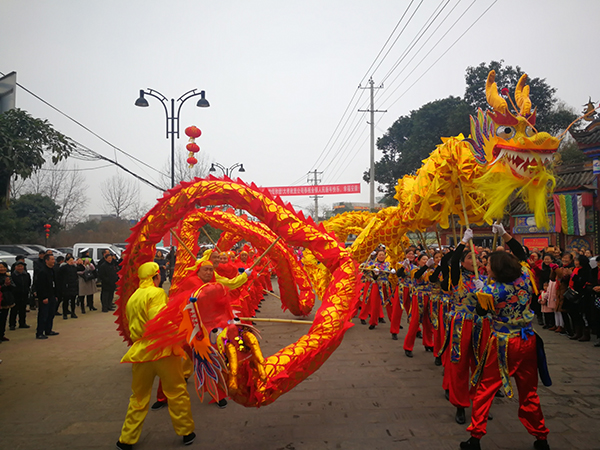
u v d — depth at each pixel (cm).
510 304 329
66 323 909
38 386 499
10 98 871
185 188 459
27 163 1010
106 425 392
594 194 1223
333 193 2950
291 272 827
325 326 375
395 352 635
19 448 349
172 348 346
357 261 636
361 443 350
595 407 411
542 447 327
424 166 514
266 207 426
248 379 328
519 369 329
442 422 387
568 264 730
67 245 3086
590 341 683
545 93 2075
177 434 351
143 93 1361
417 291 612
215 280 379
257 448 344
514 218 1465
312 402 439
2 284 727
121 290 495
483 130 430
